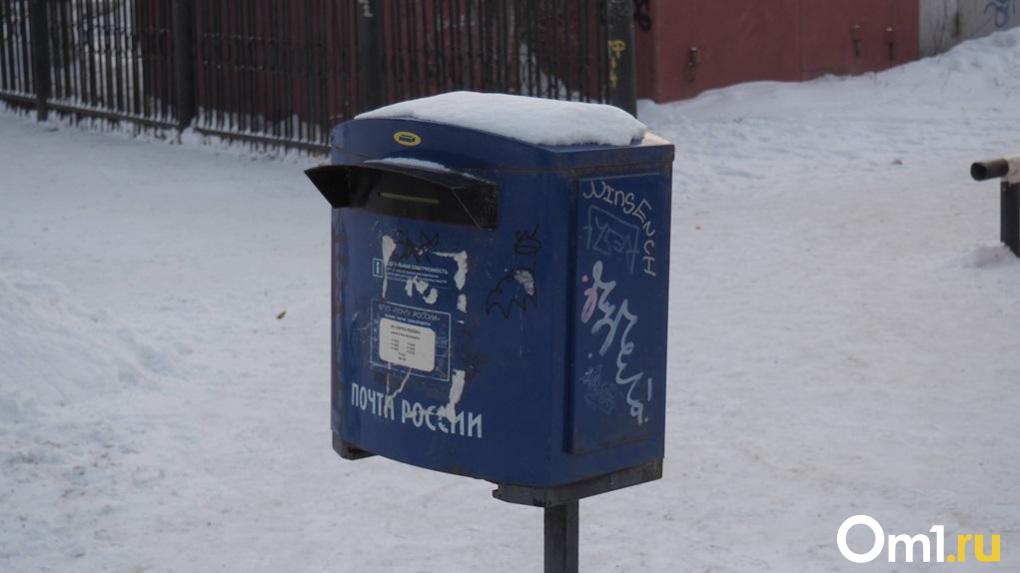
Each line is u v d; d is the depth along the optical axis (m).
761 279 9.92
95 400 7.38
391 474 6.46
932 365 7.82
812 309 9.08
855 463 6.41
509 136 3.92
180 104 17.11
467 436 4.10
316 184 4.31
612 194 4.02
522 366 3.97
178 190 14.37
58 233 12.20
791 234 11.34
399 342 4.22
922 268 9.98
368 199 4.26
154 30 17.42
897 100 17.66
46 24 18.81
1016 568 5.25
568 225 3.93
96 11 18.50
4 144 17.48
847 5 18.89
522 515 5.97
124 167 15.77
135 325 8.80
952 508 5.84
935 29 19.77
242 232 12.19
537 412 3.98
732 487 6.19
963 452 6.48
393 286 4.21
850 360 7.97
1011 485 6.06
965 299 9.12
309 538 5.72
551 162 3.86
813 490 6.11
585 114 4.05
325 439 6.90
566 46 14.26
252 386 7.74
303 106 15.84
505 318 3.98
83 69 18.39
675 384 7.66
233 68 16.50
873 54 19.22
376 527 5.84
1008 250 9.94
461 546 5.63
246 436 6.93
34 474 6.38
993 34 20.06
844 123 16.31
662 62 17.31
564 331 3.97
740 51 18.05
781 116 16.75
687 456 6.58
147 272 10.62
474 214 3.93
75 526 5.85
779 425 6.96
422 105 4.24
